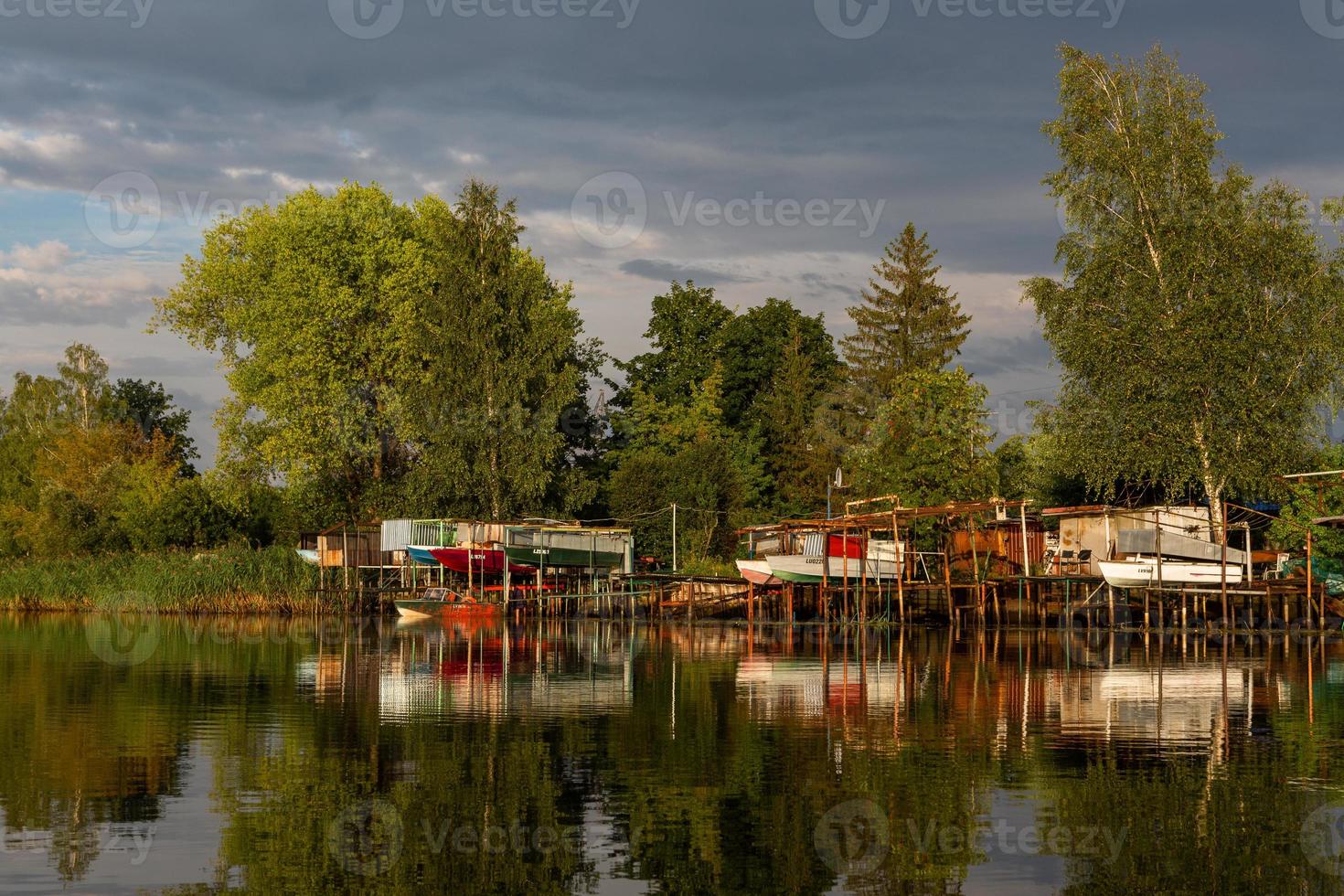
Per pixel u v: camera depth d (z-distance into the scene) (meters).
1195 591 47.69
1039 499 66.88
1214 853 15.27
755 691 29.08
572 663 36.56
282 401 70.00
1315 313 49.50
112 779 19.11
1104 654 39.41
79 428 97.25
